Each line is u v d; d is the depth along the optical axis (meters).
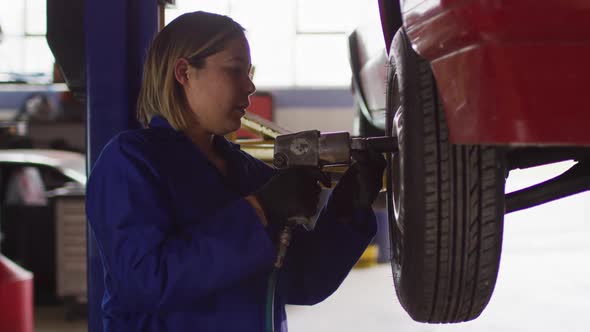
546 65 1.04
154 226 1.36
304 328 4.85
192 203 1.44
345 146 1.46
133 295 1.35
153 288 1.32
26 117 10.80
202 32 1.49
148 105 1.57
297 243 1.72
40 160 6.22
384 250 7.25
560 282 6.05
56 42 2.31
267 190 1.41
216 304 1.44
